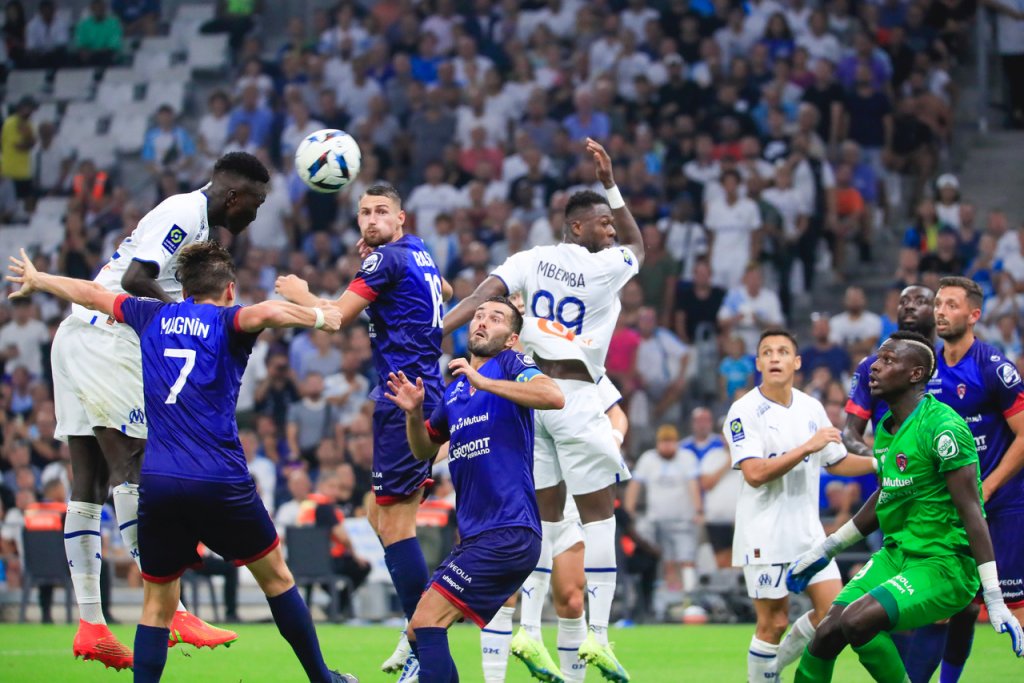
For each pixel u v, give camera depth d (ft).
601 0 280.31
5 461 218.38
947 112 258.57
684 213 230.89
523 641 96.02
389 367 93.91
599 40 268.62
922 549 83.76
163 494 81.46
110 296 86.58
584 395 97.25
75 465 100.48
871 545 168.45
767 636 100.48
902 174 253.85
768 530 99.81
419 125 265.13
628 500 181.16
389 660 99.30
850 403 102.68
